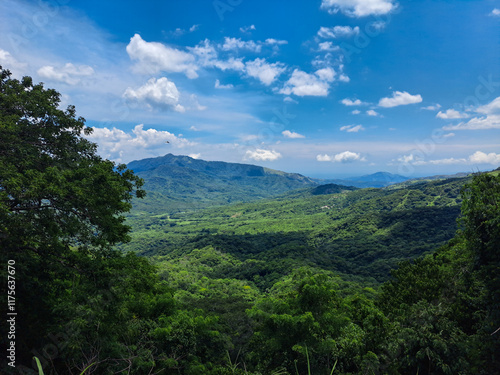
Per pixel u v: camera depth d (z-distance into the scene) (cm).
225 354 1639
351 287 5038
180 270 10188
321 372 1068
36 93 1174
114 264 1067
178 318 1433
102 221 1088
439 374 884
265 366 1191
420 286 1434
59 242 1048
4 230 795
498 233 1033
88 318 822
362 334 1106
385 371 974
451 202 15075
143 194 1362
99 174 1105
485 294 1045
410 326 1009
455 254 1714
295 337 1144
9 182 786
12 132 973
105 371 811
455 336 919
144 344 1162
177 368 1214
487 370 818
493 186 1195
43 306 923
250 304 4356
